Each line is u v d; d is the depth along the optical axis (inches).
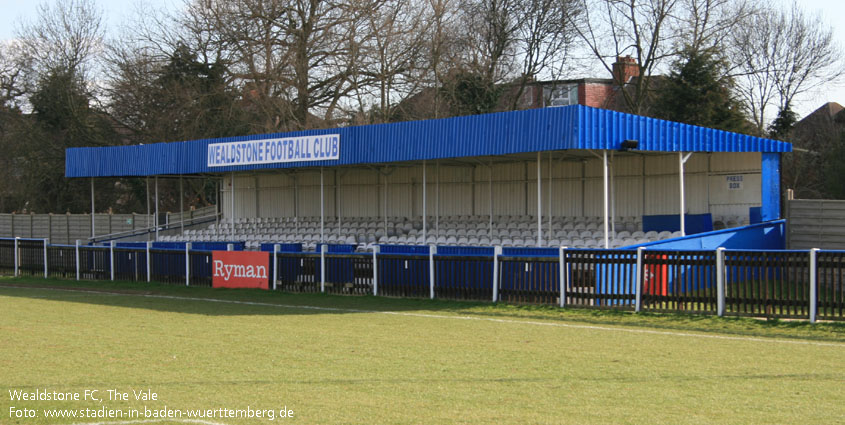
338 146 868.6
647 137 695.1
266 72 1550.2
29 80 1942.7
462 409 278.7
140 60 1702.8
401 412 275.0
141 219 1428.4
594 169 936.9
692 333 465.4
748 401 288.7
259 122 1673.2
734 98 1384.1
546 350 407.8
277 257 769.6
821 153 1501.0
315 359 385.4
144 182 1872.5
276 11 1537.9
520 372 347.9
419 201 1098.1
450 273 653.3
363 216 1163.9
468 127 747.4
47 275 999.6
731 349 406.6
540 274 600.1
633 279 560.4
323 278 735.1
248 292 760.3
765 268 500.4
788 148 802.2
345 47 1566.2
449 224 1039.0
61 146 1815.9
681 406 281.1
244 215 1332.4
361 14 1551.4
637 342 433.1
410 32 1567.4
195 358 391.2
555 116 671.8
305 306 639.1
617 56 1515.7
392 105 1630.2
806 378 331.3
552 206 973.8
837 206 750.5
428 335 467.5
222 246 943.0
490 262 628.4
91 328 515.2
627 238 799.7
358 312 593.0
